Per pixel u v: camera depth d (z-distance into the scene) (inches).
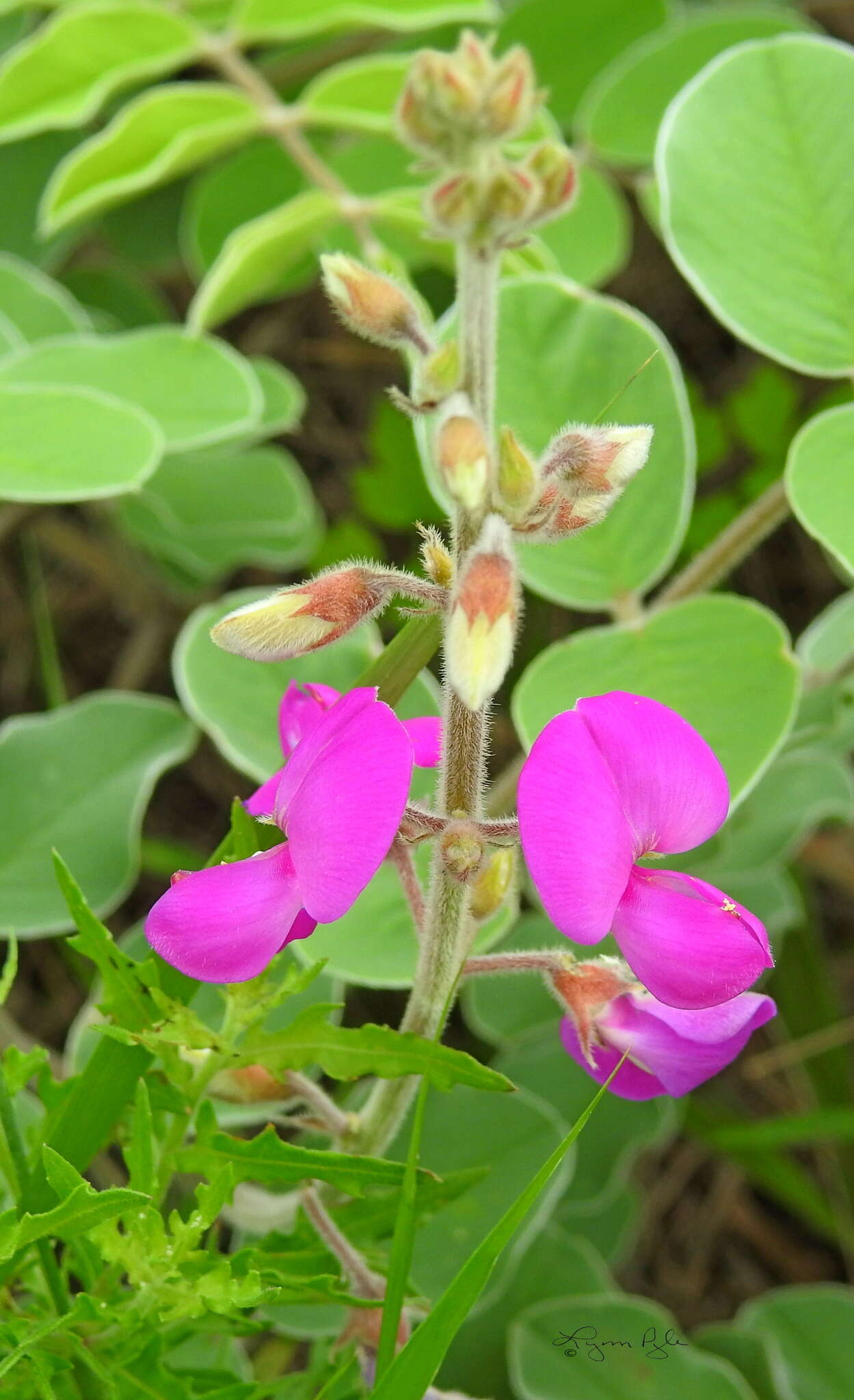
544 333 8.2
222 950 6.5
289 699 7.0
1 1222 6.6
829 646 9.6
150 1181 6.8
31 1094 9.0
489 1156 8.4
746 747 7.8
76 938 6.9
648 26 10.7
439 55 6.2
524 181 6.2
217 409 8.8
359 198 10.0
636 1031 6.8
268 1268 7.1
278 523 10.6
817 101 7.9
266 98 9.5
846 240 7.9
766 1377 9.4
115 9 9.2
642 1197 10.5
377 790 6.4
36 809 8.9
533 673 8.0
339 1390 7.5
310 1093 7.2
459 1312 6.5
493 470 6.3
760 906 10.0
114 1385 6.8
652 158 10.1
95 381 8.8
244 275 9.2
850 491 7.6
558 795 6.3
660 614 8.1
